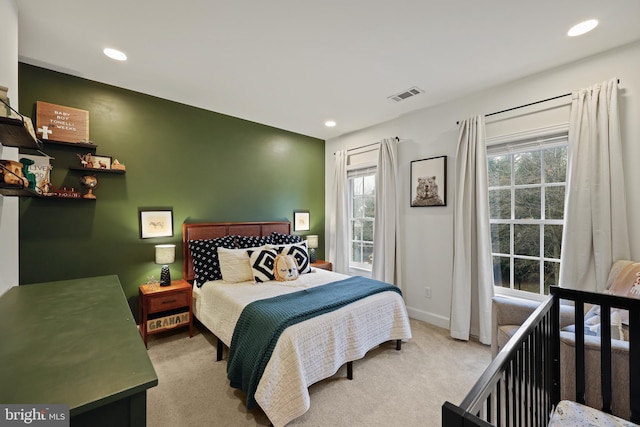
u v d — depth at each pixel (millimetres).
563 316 1815
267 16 1740
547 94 2385
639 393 1236
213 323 2387
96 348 831
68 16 1722
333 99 2998
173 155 3074
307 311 1889
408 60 2242
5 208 1545
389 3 1630
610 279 1904
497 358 883
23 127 1178
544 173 2508
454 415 586
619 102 2043
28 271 2295
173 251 2811
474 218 2750
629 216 1983
